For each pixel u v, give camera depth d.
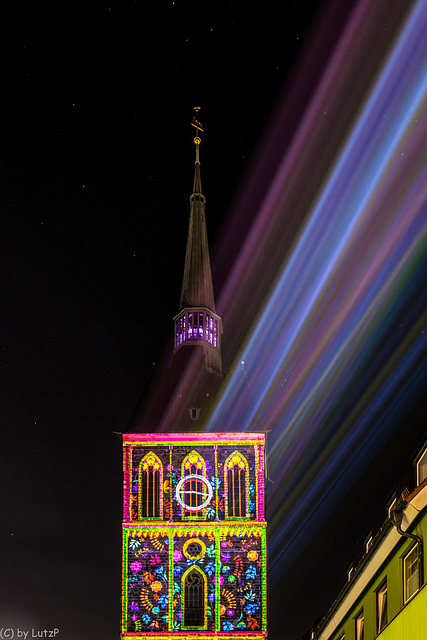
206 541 91.75
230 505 92.75
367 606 48.22
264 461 94.19
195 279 104.75
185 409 96.38
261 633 89.25
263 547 91.56
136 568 91.06
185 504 92.81
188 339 101.12
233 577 90.69
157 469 93.94
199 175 111.81
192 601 90.25
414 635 39.66
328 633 59.22
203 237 108.56
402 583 41.84
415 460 42.69
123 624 89.62
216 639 89.12
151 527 92.00
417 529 39.69
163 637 89.19
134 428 95.38
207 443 94.62
